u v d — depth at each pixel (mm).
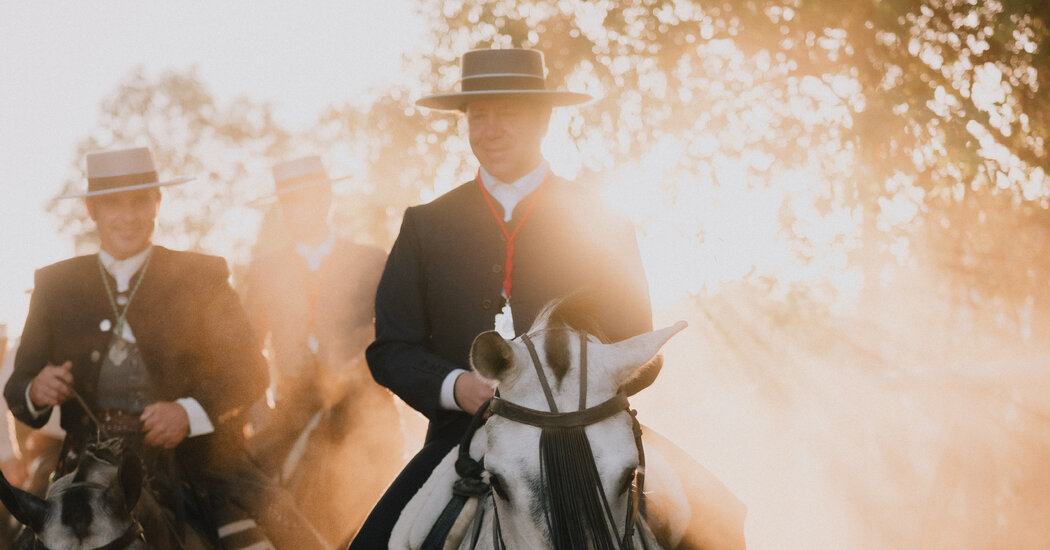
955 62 6602
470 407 3607
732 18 7457
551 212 4055
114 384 4848
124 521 4184
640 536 3287
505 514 3027
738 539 3703
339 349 6508
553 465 2938
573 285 3969
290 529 5262
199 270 5117
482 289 3969
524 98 4027
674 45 7672
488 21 8062
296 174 6531
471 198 4074
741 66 7723
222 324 5129
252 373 5172
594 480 2930
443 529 3418
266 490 5254
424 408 3748
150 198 5047
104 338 4848
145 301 4926
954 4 6523
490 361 3068
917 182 6785
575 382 3092
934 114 6367
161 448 4785
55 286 4938
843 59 7191
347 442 6434
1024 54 6492
